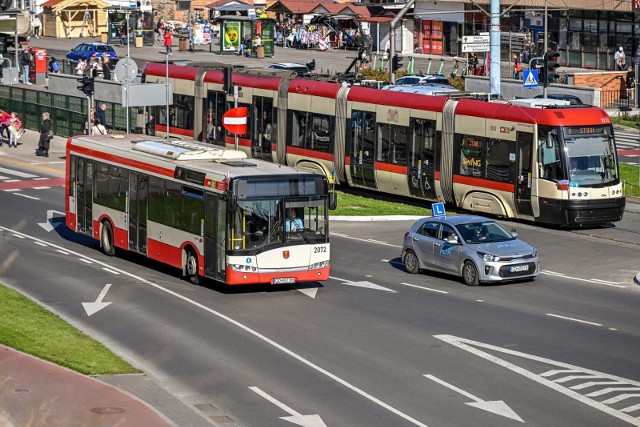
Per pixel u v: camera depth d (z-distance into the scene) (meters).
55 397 26.98
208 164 40.91
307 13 140.25
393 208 58.09
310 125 64.00
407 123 58.28
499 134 53.59
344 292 40.03
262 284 41.31
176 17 163.25
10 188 64.56
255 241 38.50
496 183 53.88
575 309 37.28
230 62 121.50
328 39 139.38
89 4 152.50
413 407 26.75
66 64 112.06
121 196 45.28
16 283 41.16
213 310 37.06
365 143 60.78
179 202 41.25
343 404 27.03
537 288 40.72
